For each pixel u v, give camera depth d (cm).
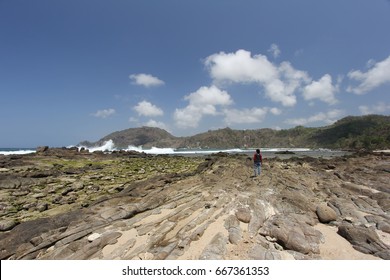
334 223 1274
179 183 2267
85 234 1213
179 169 4231
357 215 1375
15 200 2092
